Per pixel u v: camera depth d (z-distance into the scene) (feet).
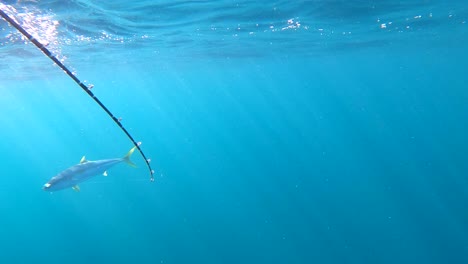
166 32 55.93
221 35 63.77
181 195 121.19
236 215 95.66
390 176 137.49
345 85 266.77
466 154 173.06
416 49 116.26
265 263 68.80
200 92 240.32
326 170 168.04
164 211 103.91
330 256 69.92
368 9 52.16
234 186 149.79
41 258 81.00
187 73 136.77
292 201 104.42
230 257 71.87
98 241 86.84
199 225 90.43
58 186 27.61
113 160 29.94
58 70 91.35
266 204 103.45
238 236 81.66
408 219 85.15
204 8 43.24
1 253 85.66
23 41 52.34
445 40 99.71
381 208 93.50
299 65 138.51
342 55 118.52
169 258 73.51
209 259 71.61
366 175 141.90
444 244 71.97
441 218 85.15
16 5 35.04
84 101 220.43
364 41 88.58
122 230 91.86
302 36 72.23
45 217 111.45
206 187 134.31
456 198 101.45
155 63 97.66
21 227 105.40
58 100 202.59
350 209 94.07
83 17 42.32
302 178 144.46
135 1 37.32
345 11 52.13
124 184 130.72
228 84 200.64
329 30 67.62
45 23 43.47
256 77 173.88
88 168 28.96
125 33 54.19
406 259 66.95
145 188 127.44
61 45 59.82
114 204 112.98
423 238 75.00
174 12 43.83
